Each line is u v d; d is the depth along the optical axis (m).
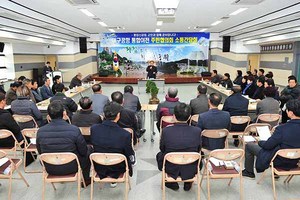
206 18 8.02
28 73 12.26
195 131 2.48
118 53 14.47
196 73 14.52
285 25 8.02
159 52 14.34
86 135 3.10
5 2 5.13
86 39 13.26
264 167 2.64
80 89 7.71
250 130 3.49
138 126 4.25
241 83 7.64
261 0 5.32
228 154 2.45
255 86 6.41
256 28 9.47
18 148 3.44
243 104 3.98
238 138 4.04
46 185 3.02
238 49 13.54
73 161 2.41
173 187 2.90
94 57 14.80
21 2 5.43
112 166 2.46
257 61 14.19
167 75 14.41
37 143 2.43
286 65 11.46
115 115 2.46
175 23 9.34
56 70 13.59
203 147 3.06
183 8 6.37
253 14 7.17
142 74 14.61
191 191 2.89
